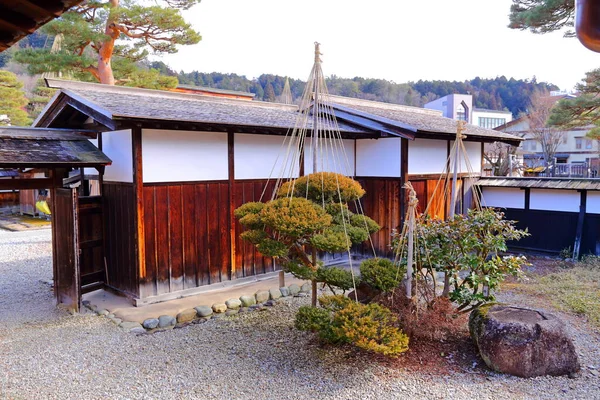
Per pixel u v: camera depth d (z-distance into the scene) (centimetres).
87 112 639
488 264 463
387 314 398
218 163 690
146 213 611
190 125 620
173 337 494
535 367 385
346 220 488
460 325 475
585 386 370
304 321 413
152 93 790
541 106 2417
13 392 371
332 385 374
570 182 861
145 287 613
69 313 596
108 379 393
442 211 912
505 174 1812
